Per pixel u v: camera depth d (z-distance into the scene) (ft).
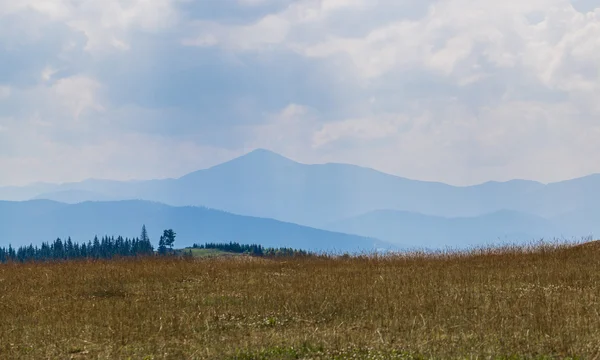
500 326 66.49
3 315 80.79
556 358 55.31
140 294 98.48
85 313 79.77
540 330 63.87
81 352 62.28
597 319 68.08
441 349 58.39
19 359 59.88
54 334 68.85
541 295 82.38
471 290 89.86
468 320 70.49
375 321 72.23
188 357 59.06
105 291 100.78
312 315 77.97
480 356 55.67
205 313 79.56
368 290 92.48
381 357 56.24
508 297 83.35
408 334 65.10
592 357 55.31
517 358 55.16
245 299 89.15
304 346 61.16
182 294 96.53
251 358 58.03
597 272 104.06
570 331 62.85
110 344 64.44
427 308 77.56
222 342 64.34
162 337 67.36
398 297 86.12
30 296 96.99
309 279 107.55
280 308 81.87
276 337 65.41
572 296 83.46
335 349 59.62
